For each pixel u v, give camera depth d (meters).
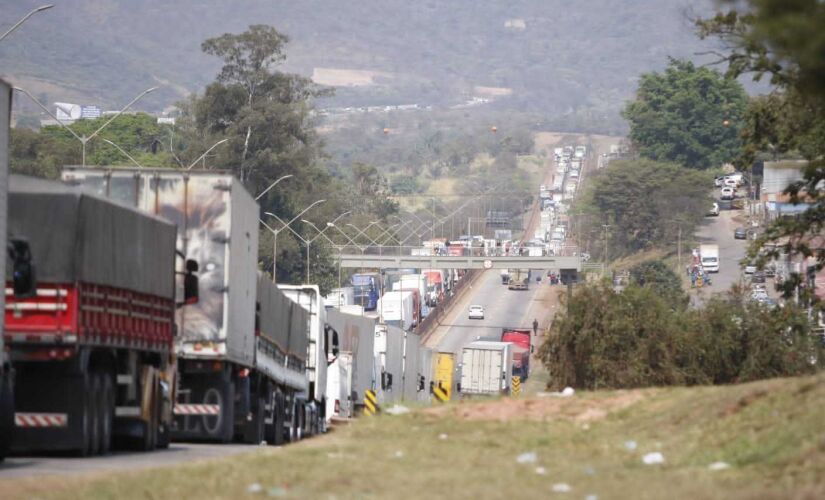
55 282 56.84
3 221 54.47
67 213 57.34
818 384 51.19
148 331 67.62
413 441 58.88
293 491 39.53
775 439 46.06
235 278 78.94
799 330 122.62
